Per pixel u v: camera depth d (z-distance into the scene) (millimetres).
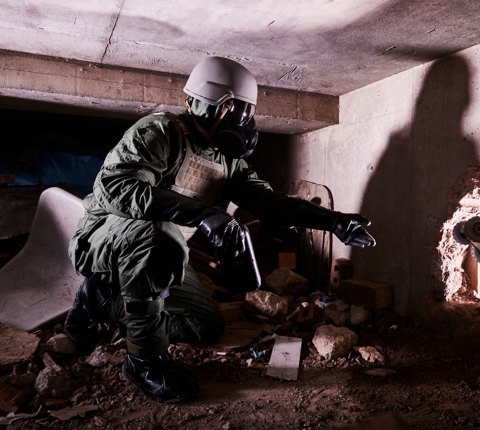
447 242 3154
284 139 5207
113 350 2824
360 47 2971
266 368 2803
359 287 3668
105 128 6133
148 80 3619
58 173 4973
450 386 2479
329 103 4176
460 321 2996
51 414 2152
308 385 2564
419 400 2324
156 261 2131
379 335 3283
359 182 3957
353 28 2664
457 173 3002
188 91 2260
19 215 3895
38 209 3426
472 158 2893
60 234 3355
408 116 3400
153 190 1896
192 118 2264
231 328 3387
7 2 2447
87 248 2354
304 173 4836
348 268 4023
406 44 2889
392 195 3576
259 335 3283
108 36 2900
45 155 4973
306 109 4094
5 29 2826
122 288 2225
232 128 2229
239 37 2859
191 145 2260
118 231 2193
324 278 4402
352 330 3355
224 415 2195
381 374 2646
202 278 3814
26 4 2463
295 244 4883
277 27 2682
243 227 1875
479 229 2699
